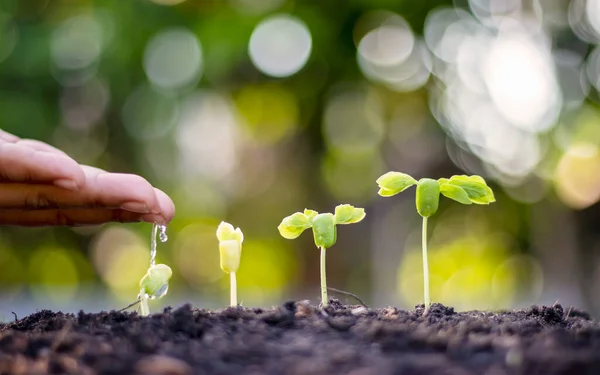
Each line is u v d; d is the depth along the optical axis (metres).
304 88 1.85
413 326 0.45
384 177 0.49
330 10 1.72
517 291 1.99
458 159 1.84
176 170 1.93
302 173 2.01
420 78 1.82
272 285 2.19
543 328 0.45
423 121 1.85
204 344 0.42
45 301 1.52
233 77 1.82
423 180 0.49
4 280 1.97
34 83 1.63
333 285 1.83
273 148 2.05
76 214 0.53
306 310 0.47
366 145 1.93
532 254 1.95
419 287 2.05
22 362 0.41
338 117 1.92
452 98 1.82
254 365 0.40
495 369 0.39
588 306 1.62
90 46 1.64
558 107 1.69
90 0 1.66
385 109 1.89
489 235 2.04
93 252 2.01
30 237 1.91
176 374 0.39
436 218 2.01
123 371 0.39
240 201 2.12
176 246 2.13
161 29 1.67
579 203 1.71
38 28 1.63
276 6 1.70
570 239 1.75
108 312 0.49
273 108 1.94
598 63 1.66
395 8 1.72
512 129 1.74
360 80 1.83
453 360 0.40
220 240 0.50
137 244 2.07
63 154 0.54
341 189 1.95
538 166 1.74
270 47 1.76
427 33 1.78
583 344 0.42
